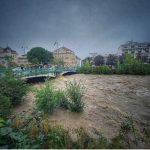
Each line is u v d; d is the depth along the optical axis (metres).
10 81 11.07
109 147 6.71
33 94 13.78
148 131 9.07
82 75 39.03
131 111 12.38
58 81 22.84
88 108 12.00
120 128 9.10
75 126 8.82
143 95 17.89
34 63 65.56
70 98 11.01
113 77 35.38
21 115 8.79
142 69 41.81
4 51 68.88
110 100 15.10
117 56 79.19
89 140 6.87
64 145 6.48
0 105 8.38
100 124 9.45
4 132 5.82
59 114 10.19
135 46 85.62
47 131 7.02
